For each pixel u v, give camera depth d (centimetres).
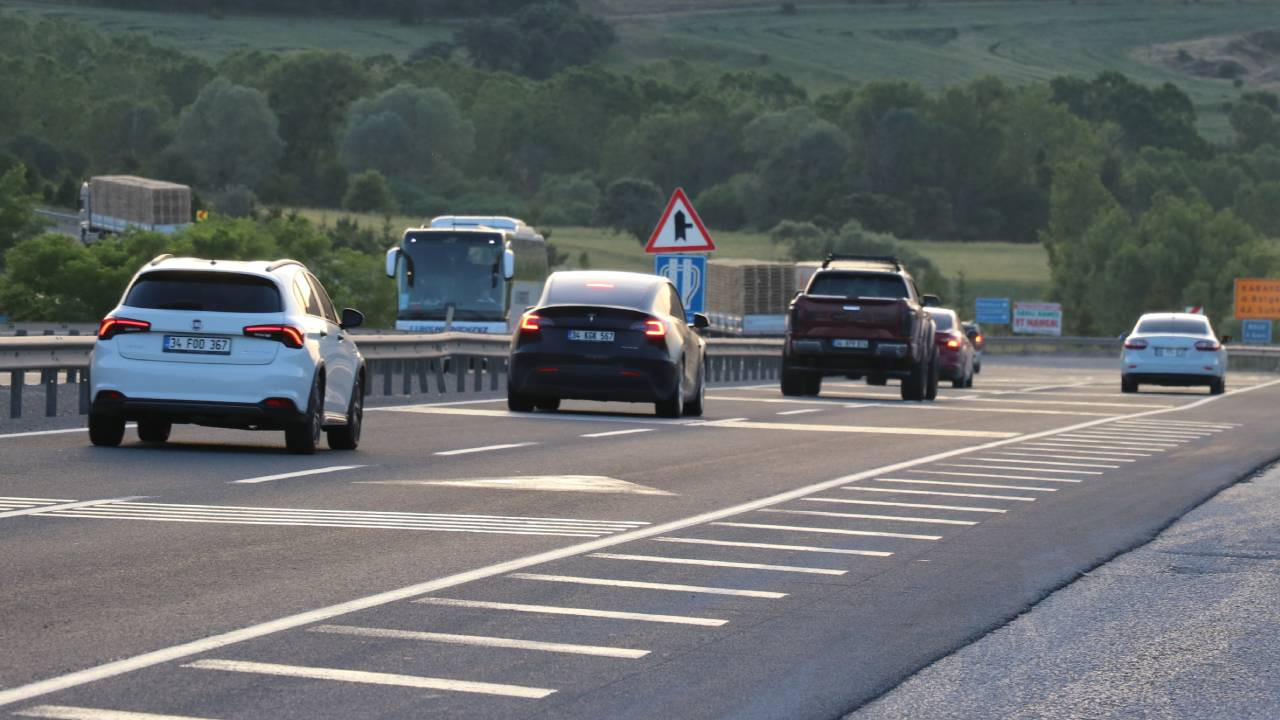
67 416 4881
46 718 1452
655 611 2055
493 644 1825
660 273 7269
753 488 3456
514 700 1581
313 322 3872
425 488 3244
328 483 3284
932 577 2384
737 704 1595
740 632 1945
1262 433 5628
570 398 5478
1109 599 2255
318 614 1953
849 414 6122
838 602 2158
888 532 2850
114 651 1731
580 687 1644
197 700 1536
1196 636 2008
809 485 3547
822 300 7225
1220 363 9131
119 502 2888
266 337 3719
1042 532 2911
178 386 3700
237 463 3603
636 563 2411
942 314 9900
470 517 2844
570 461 3900
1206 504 3422
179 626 1864
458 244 9619
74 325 11800
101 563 2261
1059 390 9538
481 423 5066
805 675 1730
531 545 2545
